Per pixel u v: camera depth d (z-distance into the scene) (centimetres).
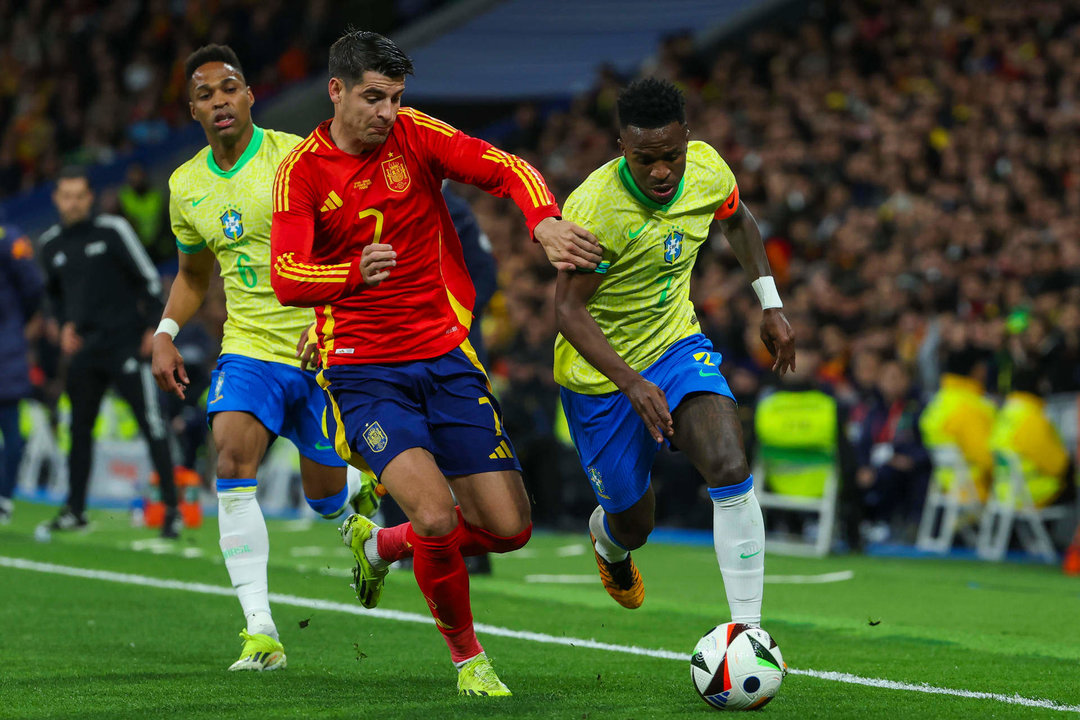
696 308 4812
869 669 1691
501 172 1446
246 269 1788
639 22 8112
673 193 1569
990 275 4362
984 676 1641
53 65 8894
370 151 1466
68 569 2745
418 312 1499
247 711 1363
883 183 5141
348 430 1494
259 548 1739
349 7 8169
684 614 2252
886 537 4100
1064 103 5194
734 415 1554
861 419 4034
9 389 3662
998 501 3725
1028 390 3722
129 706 1397
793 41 6284
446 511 1424
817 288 4559
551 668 1686
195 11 8444
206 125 1777
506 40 8194
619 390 1625
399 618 2142
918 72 5788
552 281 5497
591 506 4269
